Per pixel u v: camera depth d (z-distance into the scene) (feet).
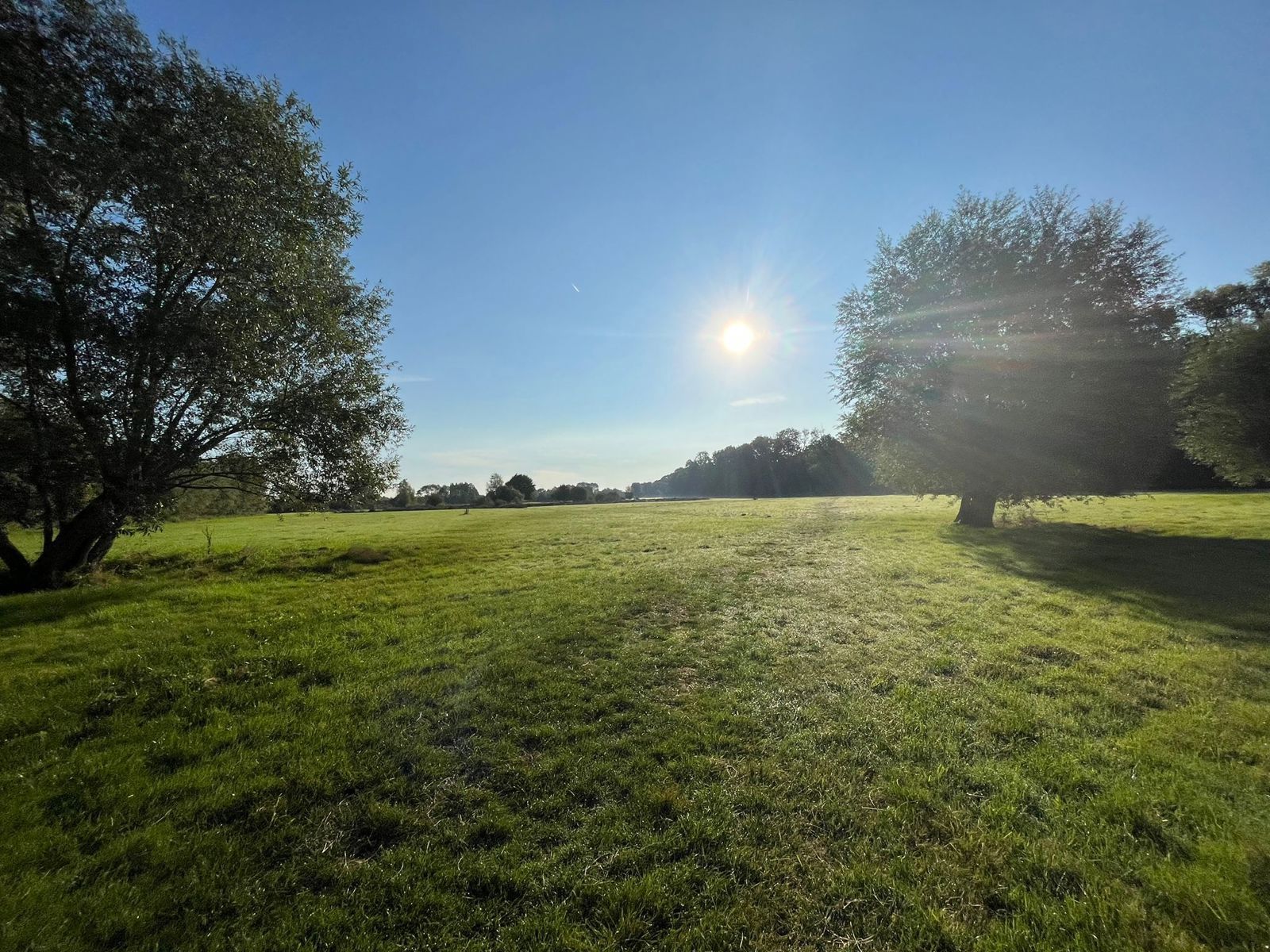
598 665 24.61
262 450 54.90
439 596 39.58
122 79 43.47
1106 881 11.08
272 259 50.11
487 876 11.85
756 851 12.39
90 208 42.96
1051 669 22.90
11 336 39.55
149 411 45.34
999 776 15.01
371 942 10.34
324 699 21.34
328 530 105.40
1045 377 69.00
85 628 31.99
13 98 38.96
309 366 57.00
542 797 14.76
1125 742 16.65
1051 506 95.55
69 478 44.68
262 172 49.90
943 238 79.25
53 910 10.96
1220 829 12.47
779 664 24.41
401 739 17.95
